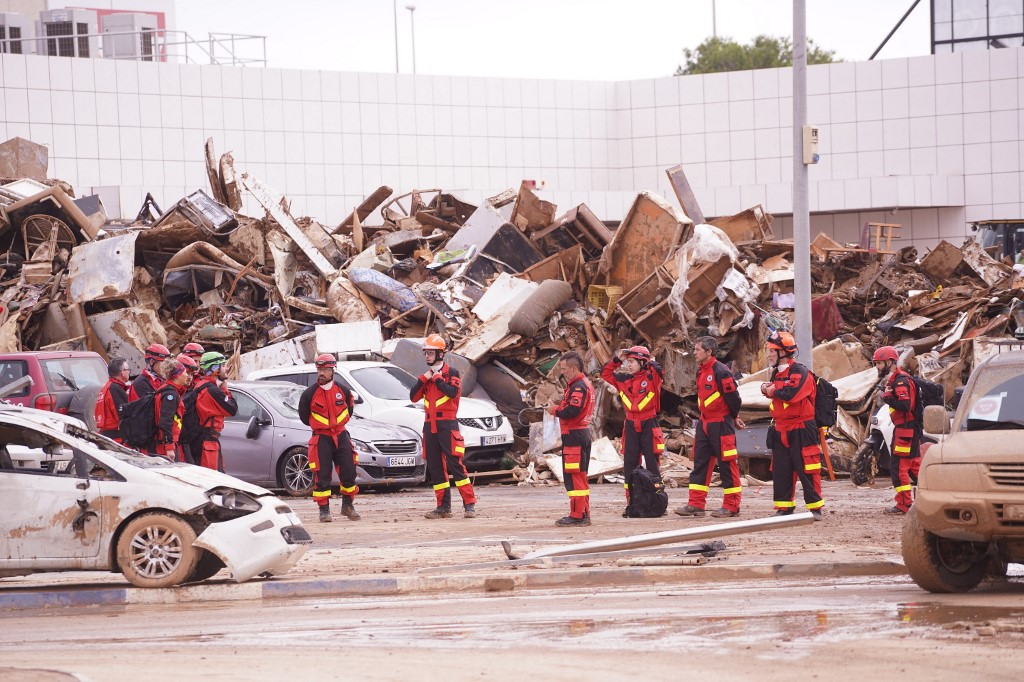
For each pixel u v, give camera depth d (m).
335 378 25.62
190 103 57.66
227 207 33.91
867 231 45.69
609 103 63.97
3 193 35.03
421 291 31.34
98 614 11.49
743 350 28.09
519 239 33.16
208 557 12.92
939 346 28.62
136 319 30.89
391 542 15.79
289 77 59.16
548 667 8.29
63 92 55.56
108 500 12.34
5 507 12.34
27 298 31.28
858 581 12.34
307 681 7.98
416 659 8.71
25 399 21.67
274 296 32.53
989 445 10.98
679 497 21.97
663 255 30.19
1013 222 41.25
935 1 62.25
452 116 61.56
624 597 11.53
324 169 59.59
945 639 8.93
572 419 17.25
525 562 13.31
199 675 8.24
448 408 18.81
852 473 23.23
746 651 8.62
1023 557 11.20
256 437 23.34
